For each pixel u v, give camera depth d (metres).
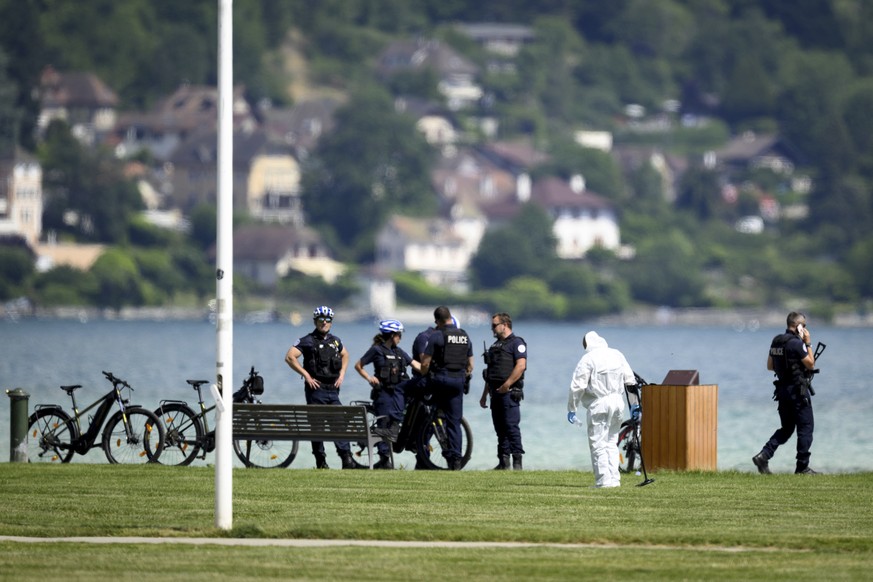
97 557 56.09
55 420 100.00
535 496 74.19
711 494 75.19
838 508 70.31
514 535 61.25
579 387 78.00
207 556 56.34
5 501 72.19
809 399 89.31
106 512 68.44
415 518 66.56
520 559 55.94
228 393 62.41
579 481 81.62
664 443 89.25
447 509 69.56
